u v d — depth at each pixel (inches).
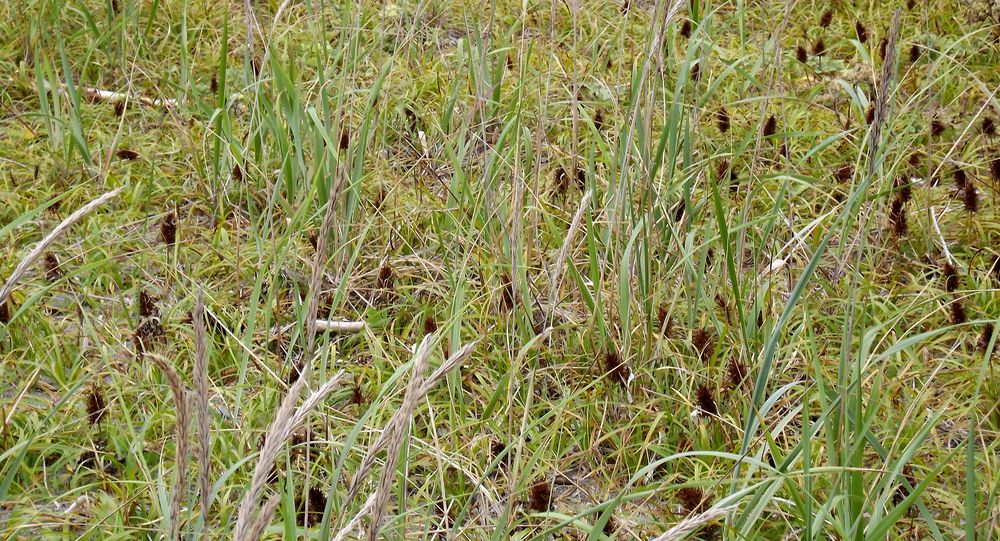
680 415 129.7
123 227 171.6
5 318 137.6
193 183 185.9
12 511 111.7
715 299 148.9
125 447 122.3
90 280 155.5
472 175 184.4
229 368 137.6
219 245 165.9
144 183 184.7
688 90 200.5
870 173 102.4
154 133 200.1
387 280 156.2
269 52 183.5
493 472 123.6
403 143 202.7
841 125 199.9
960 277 156.9
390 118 205.2
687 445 125.2
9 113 208.2
